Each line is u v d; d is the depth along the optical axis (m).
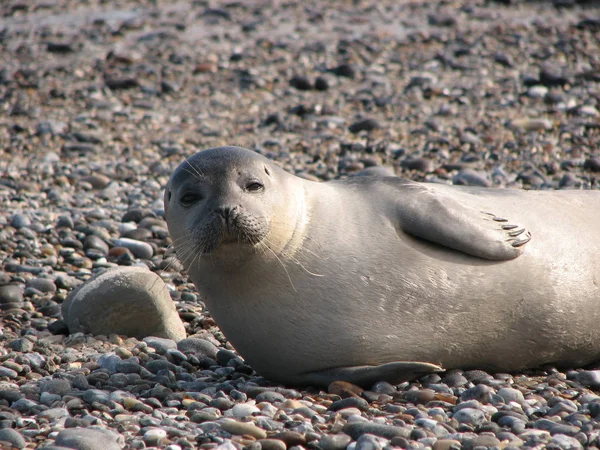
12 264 31.86
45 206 39.97
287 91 59.53
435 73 62.38
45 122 52.81
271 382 21.55
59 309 28.17
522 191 23.23
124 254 33.00
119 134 51.75
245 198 19.42
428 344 20.41
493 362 21.30
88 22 82.88
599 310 21.53
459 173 40.97
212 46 72.44
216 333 26.23
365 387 20.06
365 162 44.09
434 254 20.42
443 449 15.84
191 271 20.88
